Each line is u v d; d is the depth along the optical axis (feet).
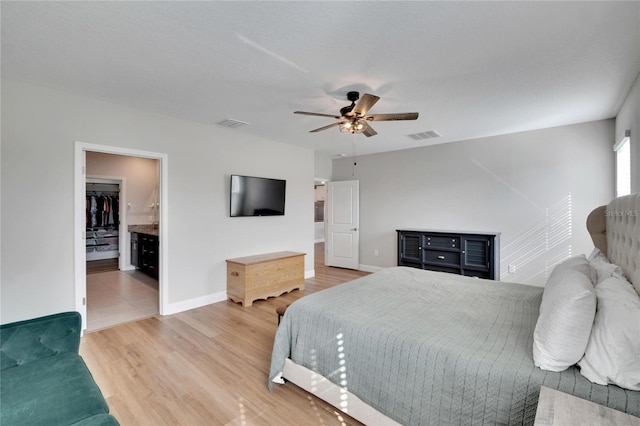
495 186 15.28
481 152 15.67
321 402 6.66
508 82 8.75
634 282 5.26
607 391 3.81
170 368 7.93
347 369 5.97
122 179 20.42
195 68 7.98
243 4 5.49
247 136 14.85
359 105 8.18
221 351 8.89
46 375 4.95
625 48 6.88
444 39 6.58
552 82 8.76
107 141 10.39
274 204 15.87
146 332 10.18
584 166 13.02
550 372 4.26
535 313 6.55
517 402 4.19
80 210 9.84
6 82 8.55
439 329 5.78
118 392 6.91
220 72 8.20
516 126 13.47
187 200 12.57
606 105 10.73
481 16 5.78
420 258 16.19
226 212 13.99
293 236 17.39
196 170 12.85
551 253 13.84
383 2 5.40
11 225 8.67
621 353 3.82
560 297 4.57
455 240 15.08
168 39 6.64
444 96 9.82
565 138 13.41
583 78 8.49
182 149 12.39
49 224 9.29
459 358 4.76
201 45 6.88
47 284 9.25
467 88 9.18
